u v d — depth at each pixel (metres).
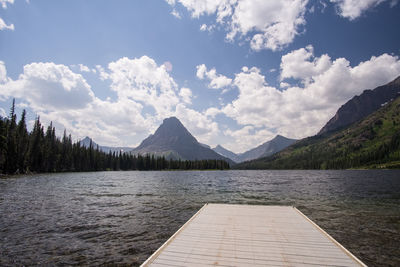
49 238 14.30
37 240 13.91
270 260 8.45
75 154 136.62
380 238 14.90
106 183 57.00
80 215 20.58
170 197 32.91
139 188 45.75
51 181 59.12
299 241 10.42
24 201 27.48
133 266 10.58
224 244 10.06
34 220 18.59
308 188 47.22
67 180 64.44
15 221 18.16
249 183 62.16
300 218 14.70
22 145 96.81
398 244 13.80
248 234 11.44
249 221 13.95
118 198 31.47
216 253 9.08
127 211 22.53
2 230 15.74
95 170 154.25
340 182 63.59
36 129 117.62
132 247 12.94
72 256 11.62
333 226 17.66
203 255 8.89
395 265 11.11
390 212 22.48
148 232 15.72
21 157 91.56
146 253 12.09
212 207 18.28
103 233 15.44
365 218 20.08
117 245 13.23
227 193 38.19
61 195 33.34
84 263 10.83
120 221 18.59
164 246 9.80
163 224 17.77
